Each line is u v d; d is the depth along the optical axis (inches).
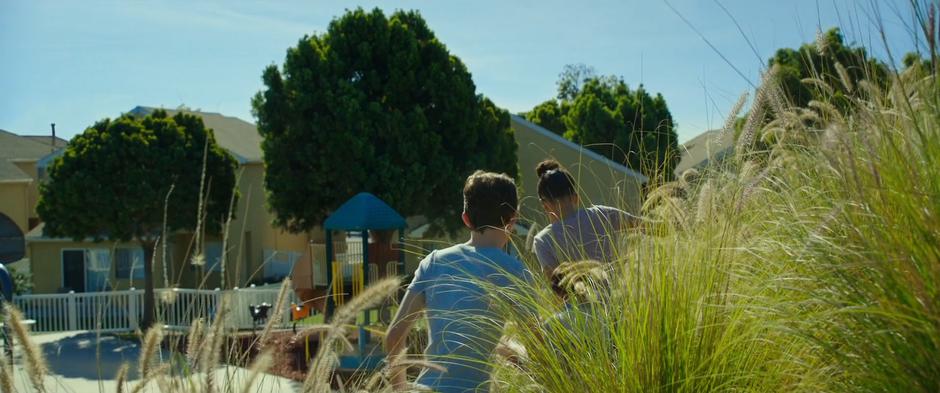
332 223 524.1
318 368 93.1
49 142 1622.8
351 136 745.0
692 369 89.3
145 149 723.4
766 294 99.4
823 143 91.0
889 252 78.0
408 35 799.1
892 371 77.5
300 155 771.4
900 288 77.2
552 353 97.7
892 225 81.0
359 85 782.5
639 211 116.7
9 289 275.4
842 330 82.2
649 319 90.6
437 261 123.3
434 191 785.6
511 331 104.1
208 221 746.2
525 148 921.5
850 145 87.0
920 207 78.7
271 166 785.6
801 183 111.4
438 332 117.3
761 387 88.8
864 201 79.6
